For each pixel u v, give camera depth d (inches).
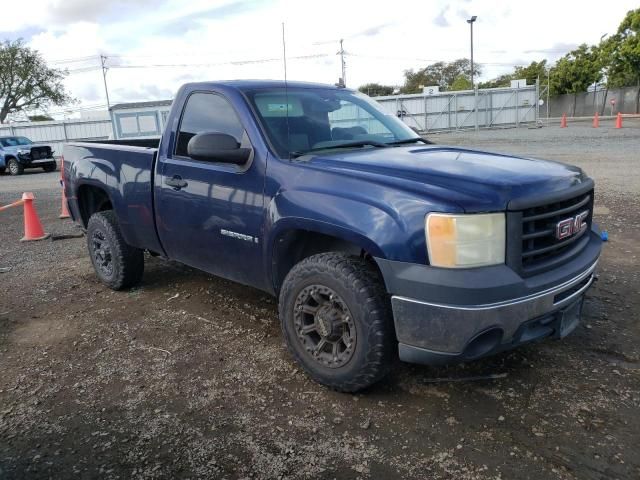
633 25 1700.3
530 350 145.8
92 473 104.3
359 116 168.7
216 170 150.0
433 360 111.0
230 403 126.3
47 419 123.1
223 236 150.8
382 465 103.0
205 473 102.9
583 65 2064.5
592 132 986.7
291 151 140.3
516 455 104.0
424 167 122.4
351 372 121.1
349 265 119.8
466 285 103.9
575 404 120.0
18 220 403.9
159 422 120.0
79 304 197.8
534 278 111.7
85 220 226.2
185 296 200.1
